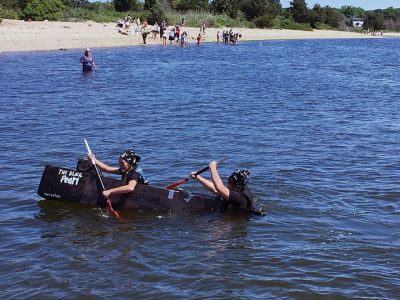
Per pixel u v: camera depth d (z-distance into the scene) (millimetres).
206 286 5711
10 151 11031
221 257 6422
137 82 22875
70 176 8203
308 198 8578
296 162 10656
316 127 14242
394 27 125312
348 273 6035
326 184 9305
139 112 15797
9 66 27156
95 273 5984
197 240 6938
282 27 89375
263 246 6758
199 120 14797
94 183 8133
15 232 7078
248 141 12398
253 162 10586
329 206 8242
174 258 6379
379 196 8711
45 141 11953
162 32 50875
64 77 23688
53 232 7113
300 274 6000
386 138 13070
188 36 59062
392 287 5727
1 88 19938
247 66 32844
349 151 11672
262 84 23688
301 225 7477
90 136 12523
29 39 40750
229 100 18656
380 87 23766
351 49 58344
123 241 6871
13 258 6316
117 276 5918
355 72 31203
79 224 7414
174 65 31484
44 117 14680
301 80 25875
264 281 5828
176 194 8039
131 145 11750
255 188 8984
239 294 5551
